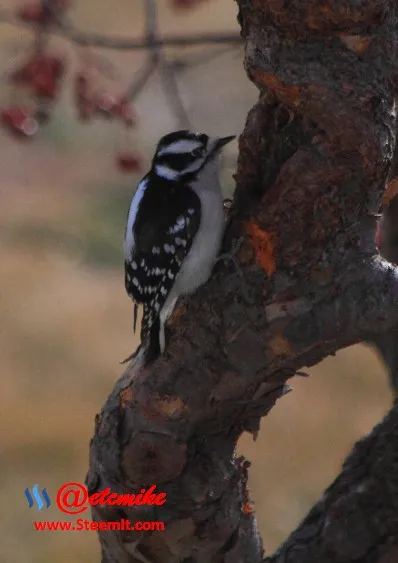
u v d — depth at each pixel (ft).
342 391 79.46
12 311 90.63
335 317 26.71
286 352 27.43
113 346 86.38
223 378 27.96
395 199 36.01
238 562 30.37
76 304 92.27
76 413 76.59
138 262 34.17
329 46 25.70
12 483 67.97
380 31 25.64
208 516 29.50
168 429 28.53
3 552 61.52
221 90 104.58
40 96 40.34
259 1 25.82
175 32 111.65
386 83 25.90
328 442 73.56
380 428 28.91
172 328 28.32
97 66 42.09
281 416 76.64
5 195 113.70
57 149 122.31
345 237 26.48
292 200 26.35
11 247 102.37
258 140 27.66
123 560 30.91
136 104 109.19
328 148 25.93
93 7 131.44
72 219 107.55
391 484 28.07
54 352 84.07
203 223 32.30
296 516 66.44
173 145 35.14
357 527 28.27
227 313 27.53
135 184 117.50
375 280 26.45
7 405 76.89
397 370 36.68
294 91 25.85
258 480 69.92
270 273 26.96
